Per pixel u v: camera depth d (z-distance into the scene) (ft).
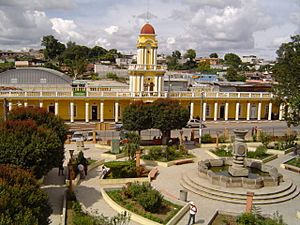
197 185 93.04
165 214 75.00
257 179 90.84
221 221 72.90
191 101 223.92
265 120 238.68
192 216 70.85
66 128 110.11
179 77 312.09
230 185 90.43
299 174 114.21
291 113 152.87
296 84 159.33
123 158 127.85
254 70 637.71
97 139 160.35
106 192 87.15
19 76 230.89
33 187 55.72
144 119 141.90
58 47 572.51
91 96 207.41
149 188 82.17
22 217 47.29
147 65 210.38
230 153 132.57
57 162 87.25
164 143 150.10
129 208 76.84
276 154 140.15
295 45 172.86
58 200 84.38
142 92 210.79
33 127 84.94
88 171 110.52
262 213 78.33
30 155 77.87
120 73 414.62
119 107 213.46
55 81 236.22
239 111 236.84
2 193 49.39
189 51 647.15
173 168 116.06
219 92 228.02
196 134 182.60
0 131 80.33
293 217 77.77
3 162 76.54
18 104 187.83
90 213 76.13
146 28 208.33
